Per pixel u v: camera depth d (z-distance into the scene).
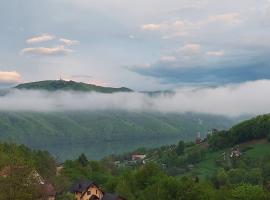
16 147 161.38
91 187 146.50
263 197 103.31
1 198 60.56
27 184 64.06
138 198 115.31
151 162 138.50
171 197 108.44
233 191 107.81
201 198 106.75
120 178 140.62
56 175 163.75
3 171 65.25
